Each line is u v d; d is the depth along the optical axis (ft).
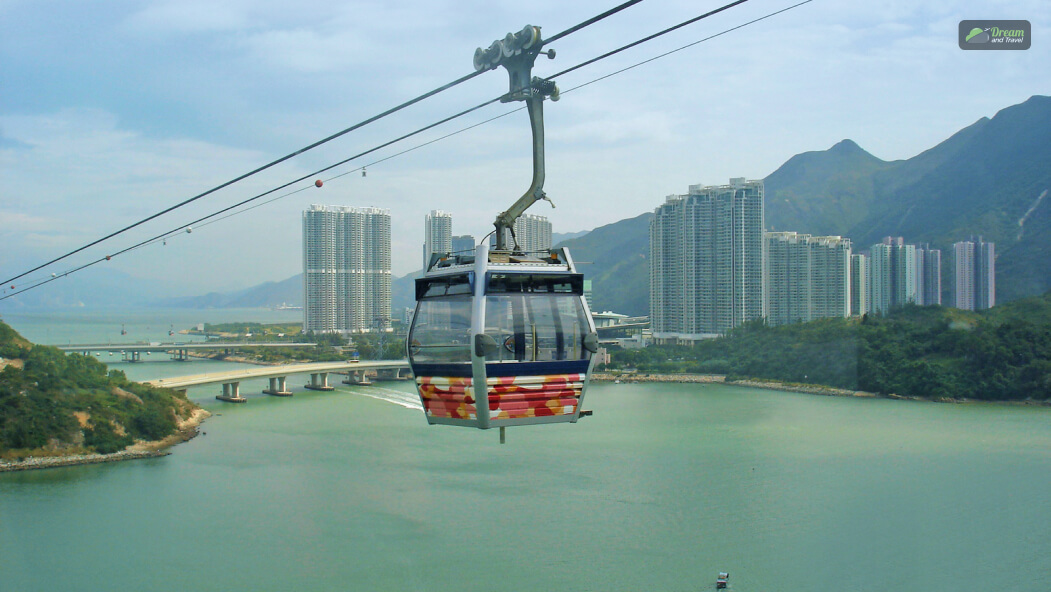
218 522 170.91
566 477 201.98
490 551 151.74
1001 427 261.24
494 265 43.86
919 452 223.30
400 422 297.94
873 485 189.88
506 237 45.55
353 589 134.82
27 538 161.48
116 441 247.29
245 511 178.70
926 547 149.38
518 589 134.62
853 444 235.20
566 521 167.94
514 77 41.22
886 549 148.56
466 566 144.66
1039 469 201.87
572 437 253.03
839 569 139.74
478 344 42.16
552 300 45.21
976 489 184.96
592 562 145.48
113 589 134.72
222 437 268.82
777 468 206.59
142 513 177.88
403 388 435.94
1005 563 140.97
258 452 241.76
